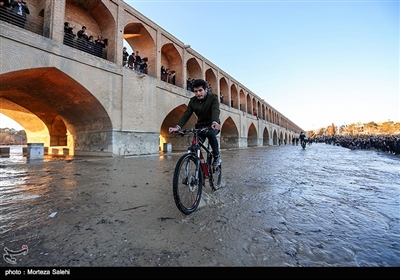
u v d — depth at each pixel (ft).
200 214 7.76
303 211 8.11
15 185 12.71
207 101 9.78
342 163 25.81
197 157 8.66
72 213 7.84
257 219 7.27
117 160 29.48
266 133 130.82
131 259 4.78
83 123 41.75
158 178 15.16
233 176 16.21
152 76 46.93
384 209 8.34
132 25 43.65
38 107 52.44
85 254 4.99
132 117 38.99
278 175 16.70
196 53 63.00
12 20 28.40
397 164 24.63
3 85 30.55
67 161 27.48
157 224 6.81
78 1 36.99
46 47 27.14
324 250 5.19
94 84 33.19
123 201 9.39
